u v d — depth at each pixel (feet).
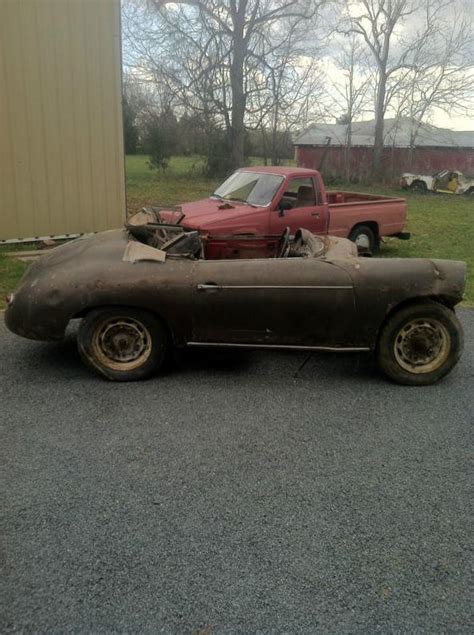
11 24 29.30
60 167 32.14
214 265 14.51
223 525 9.04
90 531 8.82
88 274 14.25
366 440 12.01
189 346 14.78
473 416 13.30
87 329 14.43
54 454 11.12
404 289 14.37
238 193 27.07
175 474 10.50
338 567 8.18
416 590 7.80
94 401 13.58
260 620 7.22
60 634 6.94
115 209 34.60
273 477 10.49
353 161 108.06
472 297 24.94
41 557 8.22
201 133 92.89
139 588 7.68
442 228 49.11
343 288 14.32
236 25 80.59
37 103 30.76
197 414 13.02
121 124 33.71
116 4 31.89
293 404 13.70
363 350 14.85
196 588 7.71
